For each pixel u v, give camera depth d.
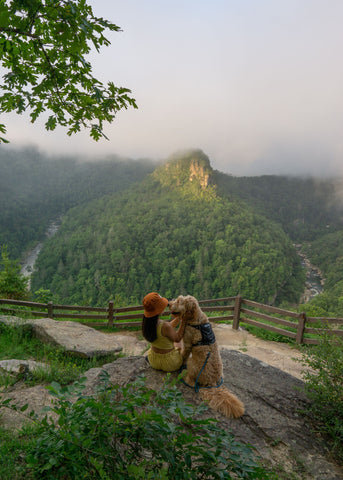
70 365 4.38
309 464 2.31
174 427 1.48
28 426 2.25
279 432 2.62
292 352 6.51
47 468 1.43
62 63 2.20
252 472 1.38
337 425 2.65
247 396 3.08
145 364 3.41
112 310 8.22
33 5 1.75
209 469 1.47
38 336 5.94
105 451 1.46
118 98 2.39
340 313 59.66
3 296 10.38
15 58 2.16
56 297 12.80
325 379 2.96
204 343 2.91
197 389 2.91
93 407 1.53
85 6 1.92
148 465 1.62
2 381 3.41
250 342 7.14
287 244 137.88
